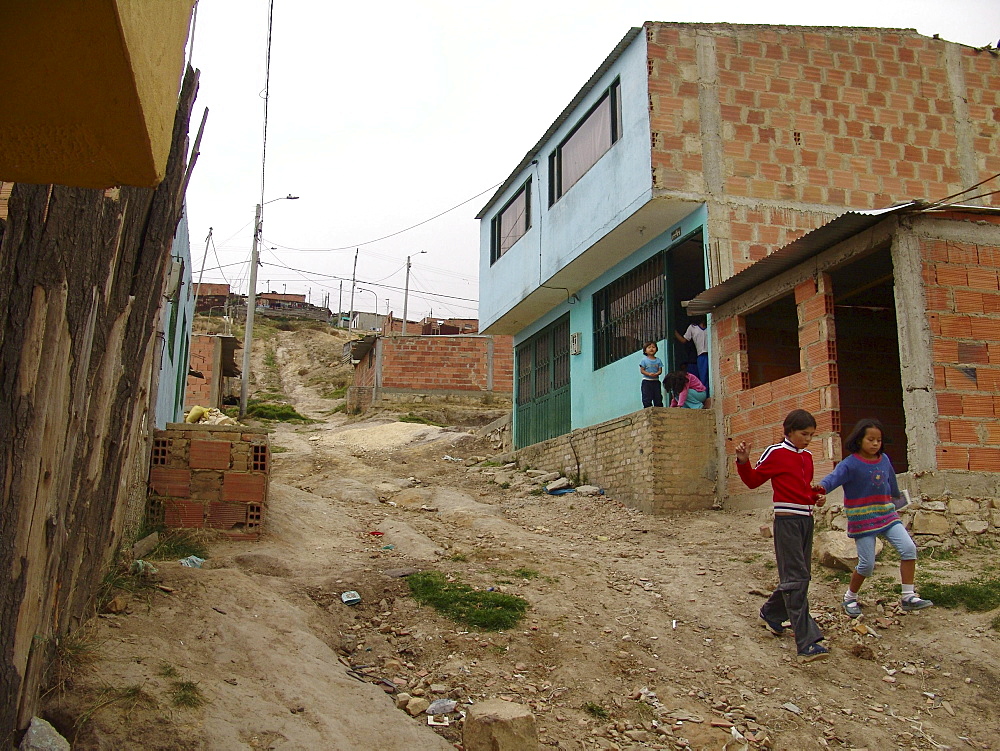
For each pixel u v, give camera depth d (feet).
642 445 37.17
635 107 39.40
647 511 35.88
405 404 91.35
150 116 7.31
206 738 13.30
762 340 37.58
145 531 23.18
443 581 23.09
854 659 20.02
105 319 14.11
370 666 18.38
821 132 39.91
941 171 41.14
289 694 15.58
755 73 39.65
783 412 32.60
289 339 181.06
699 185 37.83
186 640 16.48
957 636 20.06
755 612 22.72
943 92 42.09
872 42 41.52
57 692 13.30
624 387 43.96
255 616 18.66
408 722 15.87
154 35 7.20
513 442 60.80
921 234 27.68
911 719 17.70
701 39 39.32
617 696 18.07
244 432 25.25
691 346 40.42
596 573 25.61
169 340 33.88
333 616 20.48
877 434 21.52
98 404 14.29
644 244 42.78
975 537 24.99
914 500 25.95
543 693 17.97
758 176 38.60
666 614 22.56
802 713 17.85
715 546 29.12
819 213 38.96
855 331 38.47
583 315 49.78
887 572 23.79
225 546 24.04
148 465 24.07
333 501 34.60
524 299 52.65
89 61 6.64
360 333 190.60
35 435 11.36
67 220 11.61
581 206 44.68
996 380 27.30
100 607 16.58
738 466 21.04
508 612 21.35
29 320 11.18
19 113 7.09
